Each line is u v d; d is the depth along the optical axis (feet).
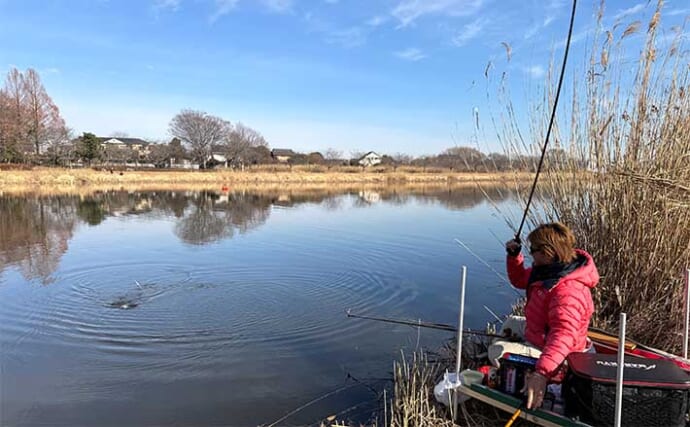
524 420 9.53
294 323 18.79
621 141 13.65
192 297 22.27
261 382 13.91
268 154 193.67
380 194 91.50
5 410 12.38
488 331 15.60
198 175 126.11
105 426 11.69
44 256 31.01
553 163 15.20
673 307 12.68
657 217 12.99
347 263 29.43
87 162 143.23
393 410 11.36
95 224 45.78
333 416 12.00
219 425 11.73
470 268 28.12
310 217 52.80
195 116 176.45
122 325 18.53
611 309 14.28
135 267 28.09
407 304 21.30
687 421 8.54
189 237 38.78
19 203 64.90
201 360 15.33
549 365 8.50
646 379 8.11
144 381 13.98
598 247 14.46
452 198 81.56
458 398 10.32
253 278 25.79
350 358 15.42
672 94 12.86
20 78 130.62
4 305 20.88
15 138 124.88
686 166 12.53
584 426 8.15
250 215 54.24
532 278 10.16
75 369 14.70
